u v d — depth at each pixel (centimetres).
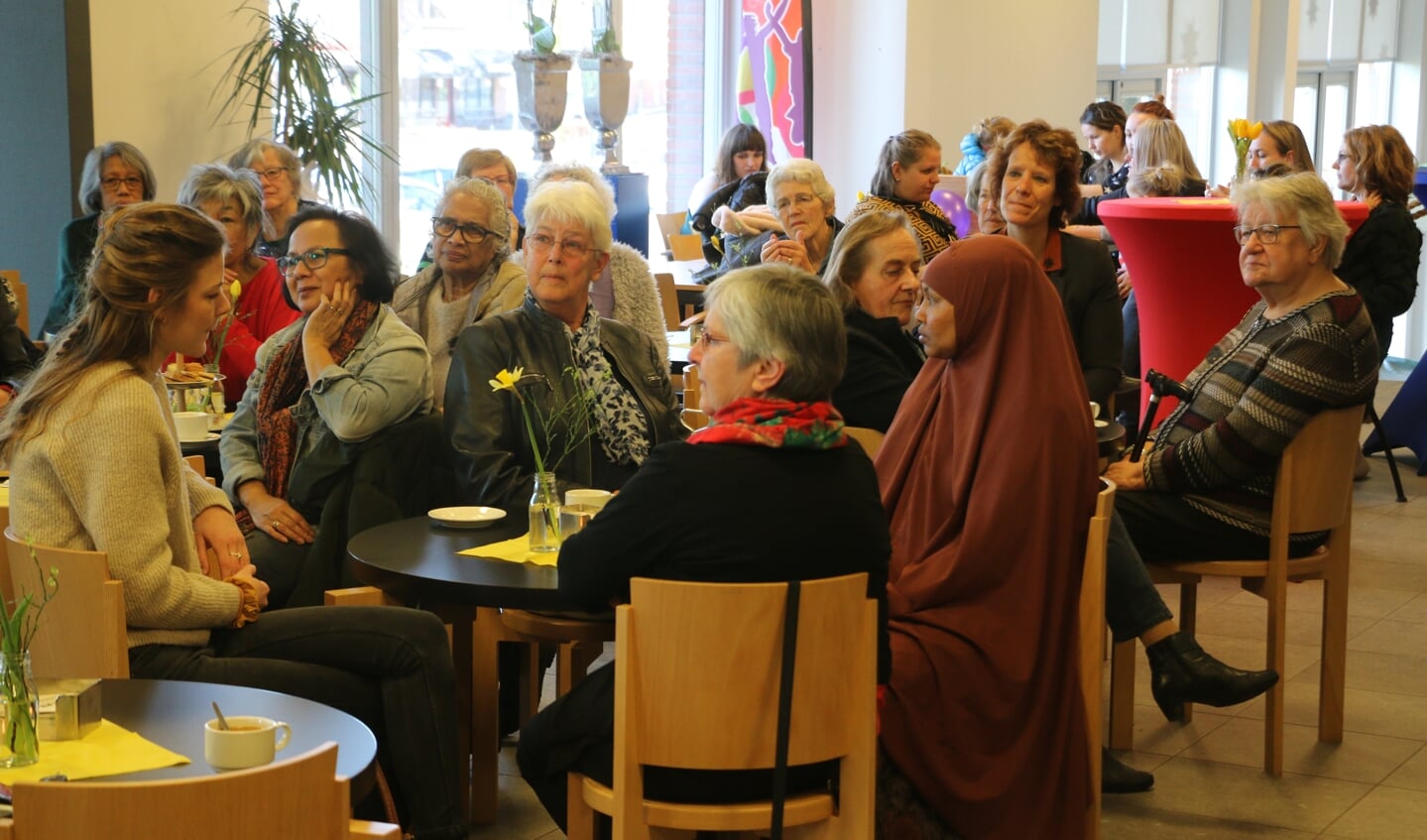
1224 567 362
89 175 531
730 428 223
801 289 226
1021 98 1146
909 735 260
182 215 245
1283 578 359
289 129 642
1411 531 626
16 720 177
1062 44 1165
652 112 1037
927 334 285
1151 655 335
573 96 959
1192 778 360
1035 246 449
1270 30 1264
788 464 223
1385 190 664
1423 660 452
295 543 341
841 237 367
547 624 301
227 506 288
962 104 1102
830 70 1084
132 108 630
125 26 623
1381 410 934
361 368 342
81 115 608
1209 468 358
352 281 347
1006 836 263
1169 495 365
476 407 334
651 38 1027
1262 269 365
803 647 214
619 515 224
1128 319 689
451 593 260
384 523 334
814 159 1100
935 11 1065
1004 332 278
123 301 241
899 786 263
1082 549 273
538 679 382
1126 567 335
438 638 267
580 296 347
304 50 645
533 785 250
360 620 264
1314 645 466
